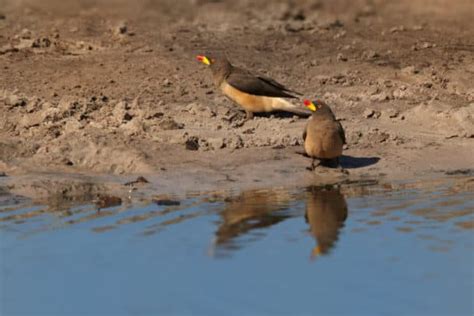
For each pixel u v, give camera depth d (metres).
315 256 11.54
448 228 12.62
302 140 17.33
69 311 9.96
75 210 13.78
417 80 21.23
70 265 11.28
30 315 9.88
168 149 16.86
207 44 23.70
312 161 16.08
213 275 10.92
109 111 18.45
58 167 16.17
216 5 28.83
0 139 17.16
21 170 15.91
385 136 17.67
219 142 17.06
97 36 24.03
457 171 16.11
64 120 17.97
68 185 15.16
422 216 13.20
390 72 21.80
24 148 16.77
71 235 12.48
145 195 14.65
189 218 13.23
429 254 11.58
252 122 18.42
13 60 21.67
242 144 17.12
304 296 10.28
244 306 10.02
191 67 21.62
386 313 9.84
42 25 25.08
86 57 22.09
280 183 15.35
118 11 27.23
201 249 11.84
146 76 20.83
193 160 16.42
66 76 20.67
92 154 16.47
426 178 15.63
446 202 13.95
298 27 25.78
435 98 20.09
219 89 18.89
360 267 11.15
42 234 12.53
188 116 18.55
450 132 18.06
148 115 18.19
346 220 13.06
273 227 12.76
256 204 13.97
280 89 18.72
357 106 19.55
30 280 10.81
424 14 27.95
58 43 22.97
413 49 23.77
